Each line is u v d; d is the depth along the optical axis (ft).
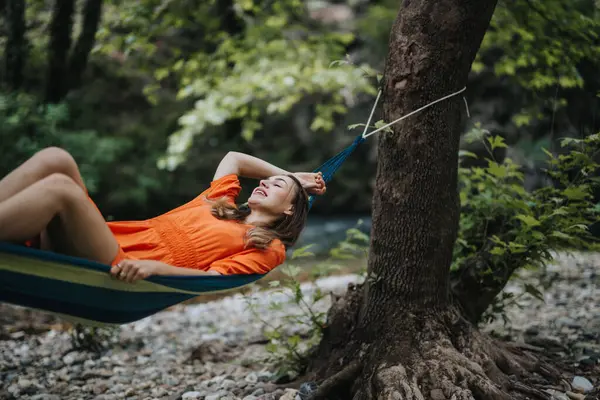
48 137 26.73
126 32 25.18
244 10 25.64
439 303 11.35
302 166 52.44
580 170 12.38
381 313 11.31
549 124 30.66
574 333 15.06
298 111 51.31
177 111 45.68
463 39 10.69
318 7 47.85
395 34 11.03
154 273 8.55
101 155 38.47
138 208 47.75
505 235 12.78
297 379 12.35
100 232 8.70
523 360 11.70
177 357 15.70
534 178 28.50
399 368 10.43
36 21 27.68
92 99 43.57
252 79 25.81
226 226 10.43
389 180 11.17
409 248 11.10
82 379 14.05
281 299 21.04
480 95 37.63
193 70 26.11
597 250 12.10
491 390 10.21
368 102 47.37
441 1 10.62
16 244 8.14
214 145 49.19
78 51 25.94
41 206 8.05
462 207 14.15
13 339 17.87
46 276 8.13
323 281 25.11
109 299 8.78
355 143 11.69
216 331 18.40
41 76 31.14
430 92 10.80
